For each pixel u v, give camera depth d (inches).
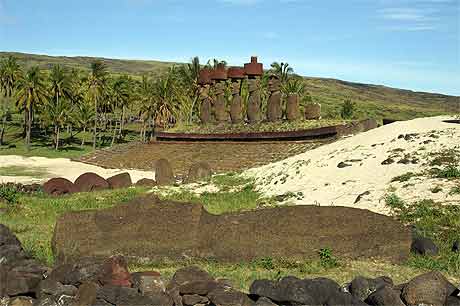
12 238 375.2
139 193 931.3
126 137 3708.2
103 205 791.1
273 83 1573.6
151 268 402.0
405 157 808.3
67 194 986.7
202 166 1106.7
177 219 426.0
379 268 404.5
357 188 736.3
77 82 3671.3
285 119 1530.5
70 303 280.8
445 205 581.9
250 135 1429.6
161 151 1657.2
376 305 271.4
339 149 985.5
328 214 440.1
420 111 6304.1
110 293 276.7
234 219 437.4
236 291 282.5
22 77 3051.2
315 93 7288.4
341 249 420.2
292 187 832.9
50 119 3083.2
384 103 7347.4
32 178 1440.7
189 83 3147.1
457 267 406.6
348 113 3966.5
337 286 284.8
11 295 293.0
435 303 269.9
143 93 3331.7
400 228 433.7
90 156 2062.0
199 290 283.7
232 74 1713.8
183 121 3462.1
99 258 379.9
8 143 3206.2
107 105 3516.2
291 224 431.5
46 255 417.1
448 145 823.1
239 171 1125.7
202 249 415.8
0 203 731.4
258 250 416.5
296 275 382.0
